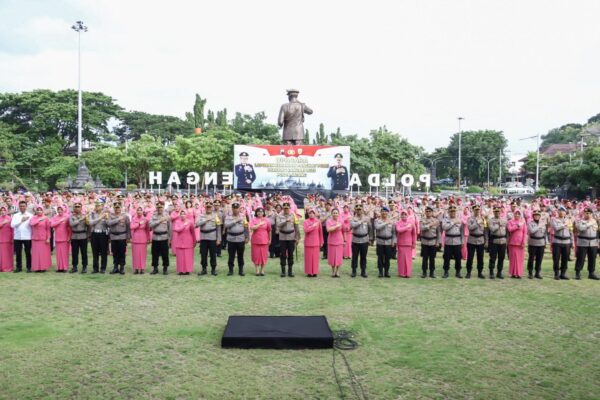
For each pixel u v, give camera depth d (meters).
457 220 13.41
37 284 11.89
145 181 48.94
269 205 17.03
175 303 10.12
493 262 13.40
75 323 8.66
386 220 13.37
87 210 14.59
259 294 11.03
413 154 50.25
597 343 7.86
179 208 13.80
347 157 34.84
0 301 10.19
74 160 50.34
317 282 12.53
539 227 13.32
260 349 7.44
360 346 7.62
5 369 6.59
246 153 34.81
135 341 7.73
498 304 10.34
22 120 60.59
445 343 7.79
